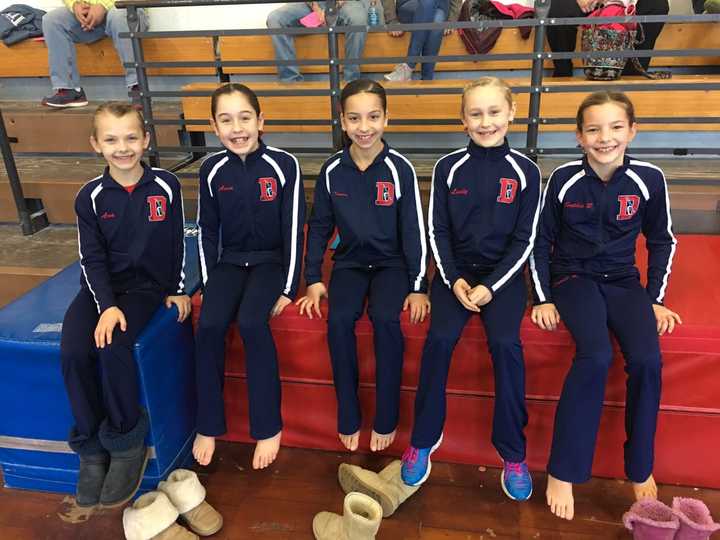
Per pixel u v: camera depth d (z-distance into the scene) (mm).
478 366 1664
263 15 3441
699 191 2270
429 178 2602
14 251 2590
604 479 1732
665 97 2666
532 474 1752
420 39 2918
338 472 1756
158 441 1646
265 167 1765
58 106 3354
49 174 2893
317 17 3068
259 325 1632
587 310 1557
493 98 1593
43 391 1592
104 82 3684
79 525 1623
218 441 1938
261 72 3402
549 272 1703
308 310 1699
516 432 1565
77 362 1497
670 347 1546
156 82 3600
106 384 1507
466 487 1714
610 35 2627
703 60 3092
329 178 1780
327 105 2928
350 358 1646
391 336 1605
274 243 1852
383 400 1651
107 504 1510
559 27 2916
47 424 1638
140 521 1474
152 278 1737
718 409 1590
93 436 1556
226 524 1605
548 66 3201
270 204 1782
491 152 1677
